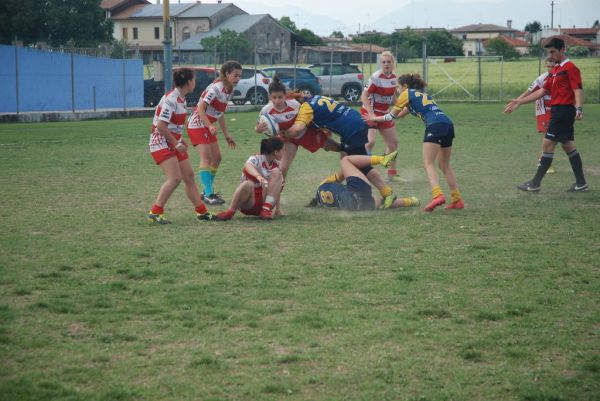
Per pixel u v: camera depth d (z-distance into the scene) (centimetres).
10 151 2652
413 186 1844
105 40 8750
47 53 5322
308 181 1945
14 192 1731
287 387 662
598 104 5747
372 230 1303
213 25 12550
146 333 794
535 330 802
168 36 4162
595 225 1336
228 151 2675
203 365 709
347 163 1512
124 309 867
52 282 977
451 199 1633
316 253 1136
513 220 1389
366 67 9388
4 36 8212
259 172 1408
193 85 1355
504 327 812
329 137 1557
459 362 720
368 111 1883
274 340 772
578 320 833
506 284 966
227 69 1573
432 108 1509
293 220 1407
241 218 1429
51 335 786
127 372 695
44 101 5328
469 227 1327
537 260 1085
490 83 7562
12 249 1152
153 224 1362
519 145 2795
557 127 1691
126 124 4275
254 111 5416
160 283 975
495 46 12912
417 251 1141
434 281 980
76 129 3834
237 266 1059
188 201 1634
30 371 696
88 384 672
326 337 780
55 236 1255
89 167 2208
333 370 700
